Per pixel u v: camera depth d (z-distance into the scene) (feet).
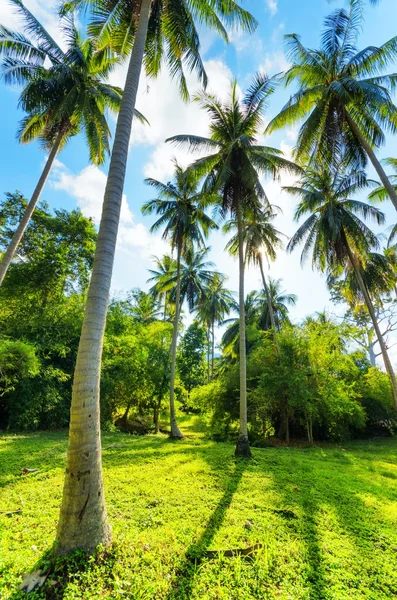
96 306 12.58
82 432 11.36
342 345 51.29
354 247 48.47
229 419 49.39
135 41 17.71
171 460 26.50
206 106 34.63
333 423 44.42
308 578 10.59
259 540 12.94
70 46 34.60
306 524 14.79
